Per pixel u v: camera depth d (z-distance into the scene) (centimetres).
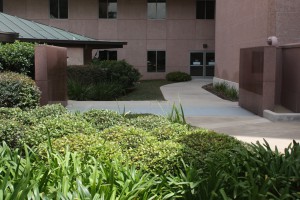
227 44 2327
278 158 514
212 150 556
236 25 2103
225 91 2136
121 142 574
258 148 555
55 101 1420
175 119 858
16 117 718
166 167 502
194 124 1195
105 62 2188
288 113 1268
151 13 3334
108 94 1912
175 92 2223
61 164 461
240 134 1043
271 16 1573
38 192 376
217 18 2680
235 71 2105
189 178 458
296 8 1561
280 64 1492
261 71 1338
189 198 438
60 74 1505
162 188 447
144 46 3341
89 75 2064
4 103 1080
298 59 1302
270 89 1320
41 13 3272
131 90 2305
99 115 762
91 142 552
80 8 3288
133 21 3322
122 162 503
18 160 447
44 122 666
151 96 2028
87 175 439
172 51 3350
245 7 1927
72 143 544
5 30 2194
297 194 434
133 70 2298
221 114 1399
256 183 457
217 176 443
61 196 379
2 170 436
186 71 3362
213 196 418
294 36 1563
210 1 3341
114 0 3306
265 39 1620
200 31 3347
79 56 2372
